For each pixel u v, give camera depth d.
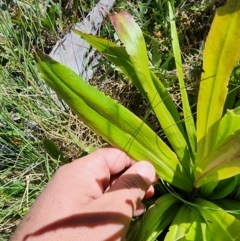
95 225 0.19
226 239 0.20
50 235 0.19
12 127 0.27
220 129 0.20
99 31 0.31
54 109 0.28
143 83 0.21
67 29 0.31
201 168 0.21
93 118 0.20
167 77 0.28
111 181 0.23
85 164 0.22
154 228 0.22
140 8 0.29
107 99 0.20
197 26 0.29
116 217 0.19
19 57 0.28
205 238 0.21
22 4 0.31
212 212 0.22
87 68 0.30
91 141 0.28
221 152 0.19
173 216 0.23
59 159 0.26
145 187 0.21
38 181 0.28
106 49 0.23
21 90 0.29
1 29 0.29
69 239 0.18
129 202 0.20
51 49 0.32
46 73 0.19
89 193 0.21
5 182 0.28
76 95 0.20
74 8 0.32
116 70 0.29
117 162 0.22
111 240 0.19
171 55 0.27
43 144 0.27
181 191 0.24
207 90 0.19
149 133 0.21
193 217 0.22
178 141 0.22
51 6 0.31
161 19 0.30
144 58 0.21
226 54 0.18
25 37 0.31
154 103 0.21
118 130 0.21
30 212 0.20
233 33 0.17
